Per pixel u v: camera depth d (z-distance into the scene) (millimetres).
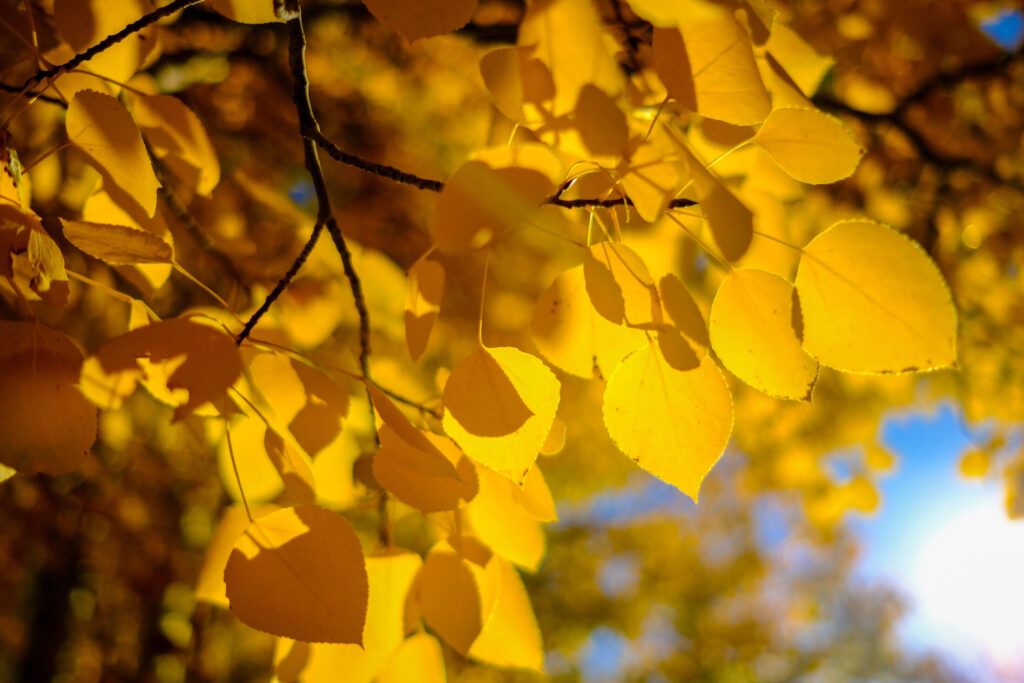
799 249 427
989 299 1282
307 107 503
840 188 1150
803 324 425
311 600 433
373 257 671
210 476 1706
